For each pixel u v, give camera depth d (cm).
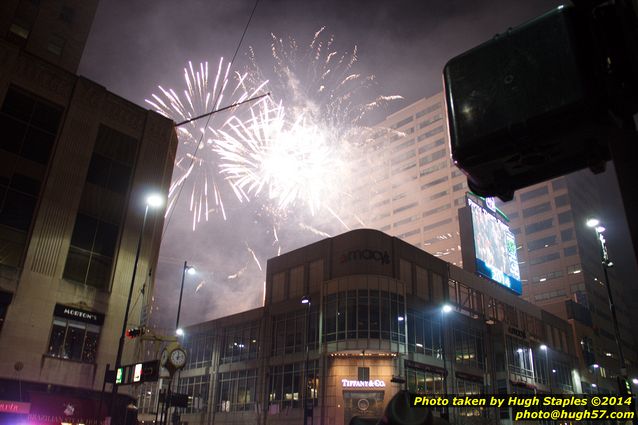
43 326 3045
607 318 10938
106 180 3594
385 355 4916
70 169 3416
